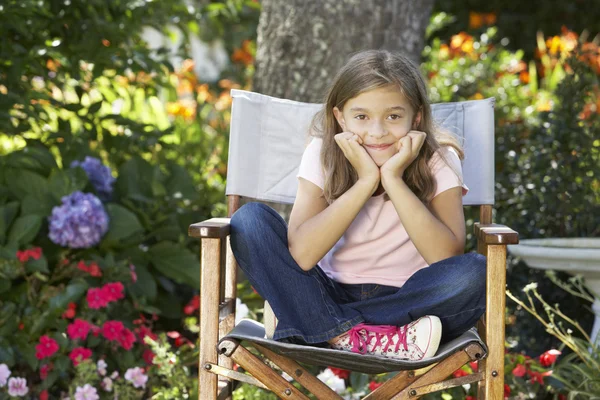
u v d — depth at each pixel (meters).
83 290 3.55
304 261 2.45
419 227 2.46
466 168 3.09
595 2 8.96
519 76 6.20
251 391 3.26
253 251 2.46
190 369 3.78
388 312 2.43
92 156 4.31
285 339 2.39
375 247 2.68
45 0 4.15
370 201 2.67
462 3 9.02
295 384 3.41
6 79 4.05
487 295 2.37
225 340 2.38
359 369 2.36
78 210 3.69
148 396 3.61
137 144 4.45
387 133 2.52
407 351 2.36
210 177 5.05
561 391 3.33
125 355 3.57
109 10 4.38
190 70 6.09
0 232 3.67
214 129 5.59
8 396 3.30
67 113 5.00
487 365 2.36
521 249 3.32
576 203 4.04
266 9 4.22
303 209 2.63
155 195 4.19
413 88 2.58
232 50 8.90
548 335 3.95
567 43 5.69
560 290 3.99
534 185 4.15
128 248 4.00
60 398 3.53
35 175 3.88
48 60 4.34
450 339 2.49
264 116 3.18
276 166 3.16
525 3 9.12
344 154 2.57
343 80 2.57
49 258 3.82
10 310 3.53
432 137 2.65
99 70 4.25
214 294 2.45
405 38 4.13
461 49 6.02
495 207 4.24
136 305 3.77
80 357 3.39
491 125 3.10
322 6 4.04
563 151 4.10
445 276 2.39
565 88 4.16
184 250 4.05
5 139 4.72
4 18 3.88
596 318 3.52
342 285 2.68
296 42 4.07
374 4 4.04
